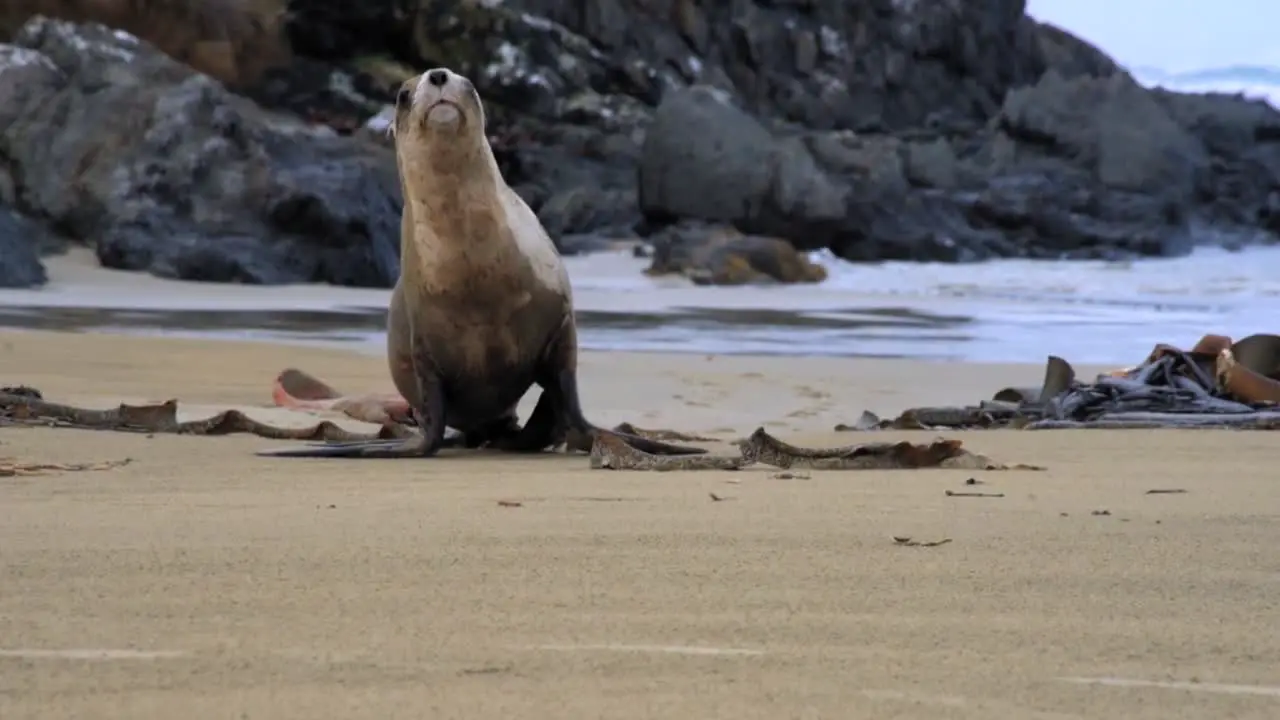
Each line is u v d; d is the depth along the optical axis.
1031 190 115.81
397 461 22.77
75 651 9.27
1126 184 119.38
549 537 13.37
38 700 8.24
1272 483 18.05
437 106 23.22
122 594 10.90
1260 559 12.36
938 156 119.94
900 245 105.75
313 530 13.82
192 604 10.57
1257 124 134.88
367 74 126.00
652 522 14.33
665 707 8.16
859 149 115.94
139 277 81.25
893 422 29.22
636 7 139.50
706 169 106.94
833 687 8.55
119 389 34.03
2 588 11.10
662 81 134.12
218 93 92.56
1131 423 27.34
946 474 19.19
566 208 110.69
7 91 92.69
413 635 9.71
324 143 92.69
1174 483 18.06
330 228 84.25
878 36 148.25
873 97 146.62
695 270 90.19
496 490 17.44
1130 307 74.12
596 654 9.25
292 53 127.12
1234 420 27.06
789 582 11.40
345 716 7.96
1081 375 42.91
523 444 25.92
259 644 9.45
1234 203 125.12
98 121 91.19
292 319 60.97
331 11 127.38
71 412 26.59
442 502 16.09
